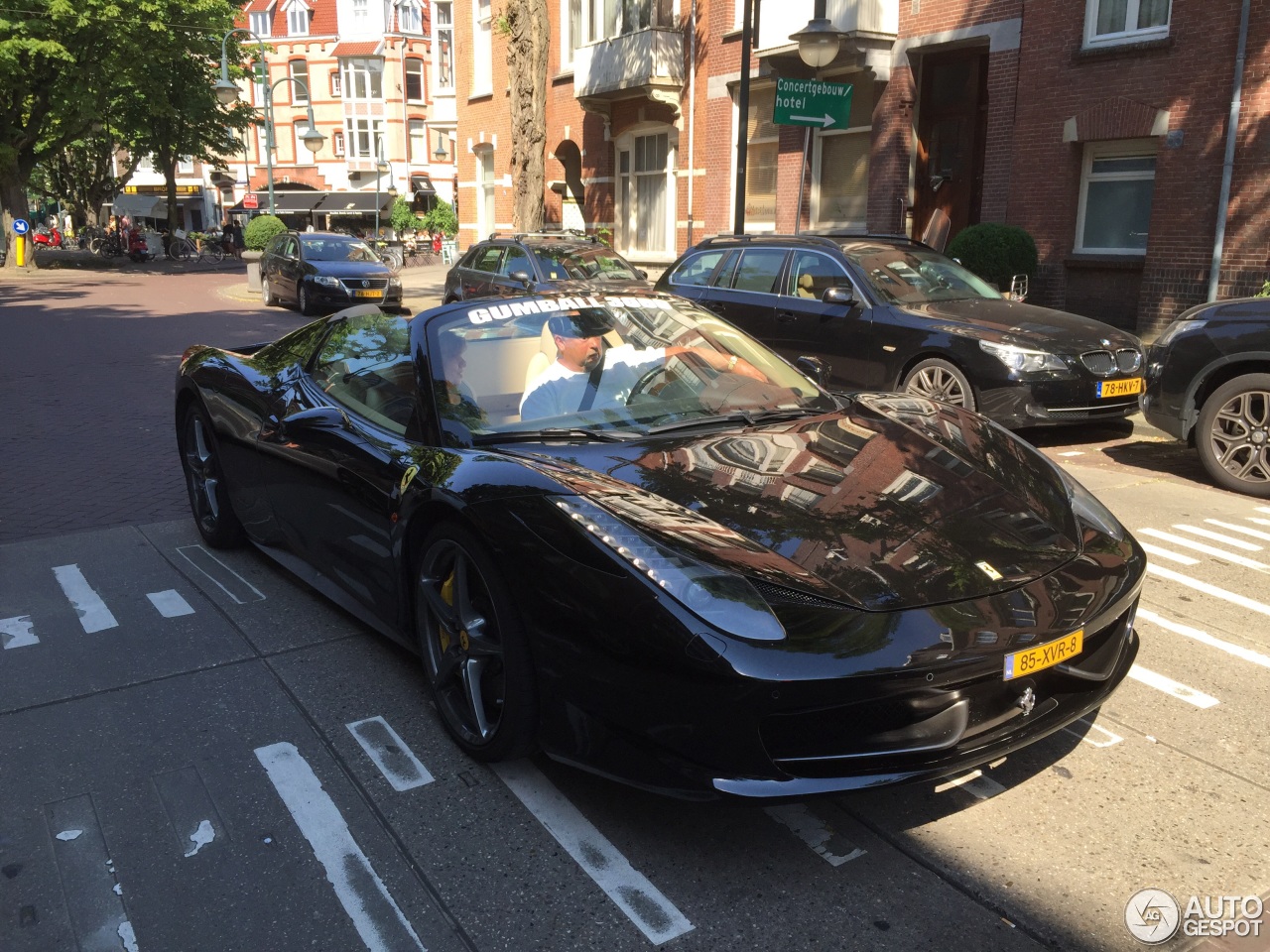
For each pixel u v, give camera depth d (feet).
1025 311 26.18
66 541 17.58
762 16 55.62
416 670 12.07
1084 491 10.83
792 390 12.75
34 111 102.73
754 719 7.47
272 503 14.30
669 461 10.18
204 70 125.90
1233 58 36.29
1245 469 20.25
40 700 11.42
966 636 7.80
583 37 70.69
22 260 107.24
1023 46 43.57
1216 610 14.02
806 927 7.52
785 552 8.43
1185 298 38.81
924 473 10.11
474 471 9.83
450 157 200.95
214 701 11.33
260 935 7.52
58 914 7.79
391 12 192.95
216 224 212.43
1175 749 10.17
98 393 33.47
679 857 8.39
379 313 14.47
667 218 68.54
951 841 8.58
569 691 8.43
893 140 50.49
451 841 8.65
